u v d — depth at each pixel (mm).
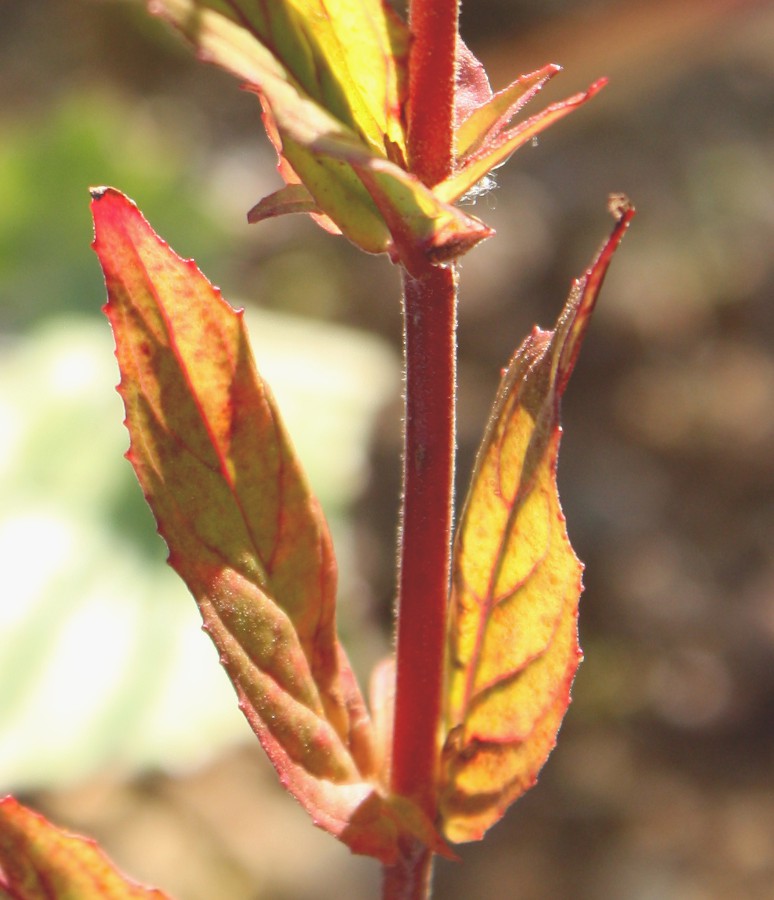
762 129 549
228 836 338
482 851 355
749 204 521
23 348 337
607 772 372
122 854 323
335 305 480
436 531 120
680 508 440
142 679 267
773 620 399
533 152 535
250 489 120
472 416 439
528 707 123
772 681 385
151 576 283
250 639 121
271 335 359
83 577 278
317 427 328
